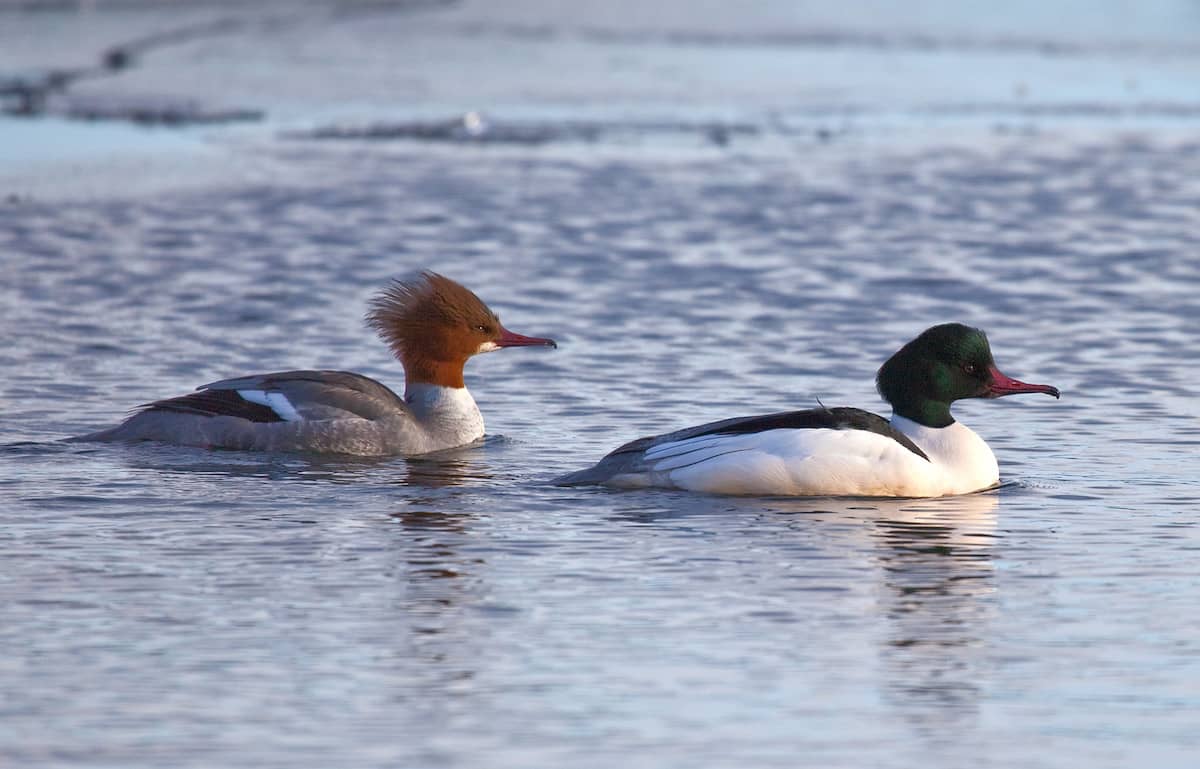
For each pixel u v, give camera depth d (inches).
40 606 424.5
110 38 1840.6
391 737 353.4
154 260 912.9
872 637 409.1
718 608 427.5
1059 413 650.8
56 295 834.2
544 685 379.2
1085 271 913.5
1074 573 457.7
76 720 359.6
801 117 1406.3
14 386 674.2
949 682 383.2
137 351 738.8
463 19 2031.3
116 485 535.2
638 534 487.2
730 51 1779.0
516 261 930.1
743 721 362.6
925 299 853.8
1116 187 1135.0
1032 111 1438.2
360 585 441.7
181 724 358.3
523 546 475.2
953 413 652.1
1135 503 527.5
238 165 1171.9
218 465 565.0
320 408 585.6
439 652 397.4
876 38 1883.6
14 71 1581.0
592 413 650.2
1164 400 669.3
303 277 886.4
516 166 1190.3
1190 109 1454.2
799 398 671.1
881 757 347.6
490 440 611.5
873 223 1031.0
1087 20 2001.7
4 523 491.8
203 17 2058.3
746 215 1048.2
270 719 360.8
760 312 824.3
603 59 1713.8
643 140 1294.3
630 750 349.1
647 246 966.4
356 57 1715.1
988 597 438.0
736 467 526.0
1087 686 381.7
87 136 1263.5
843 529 494.9
